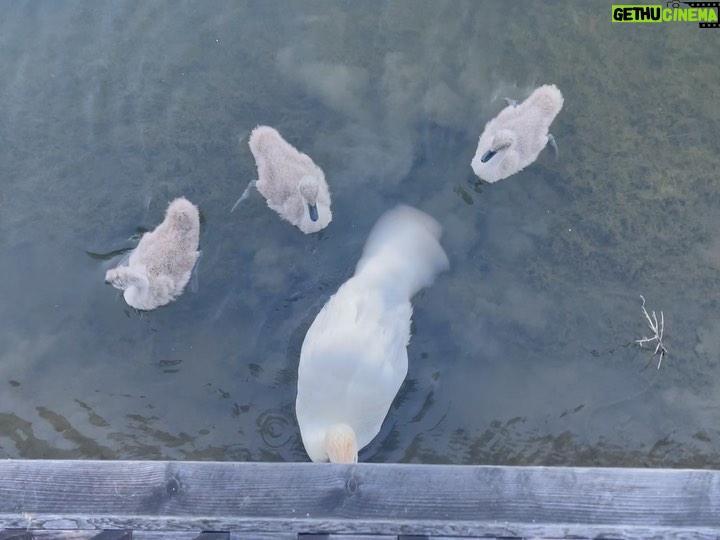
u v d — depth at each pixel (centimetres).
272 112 419
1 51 424
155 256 394
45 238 411
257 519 337
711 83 420
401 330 383
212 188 414
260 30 425
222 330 404
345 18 425
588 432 392
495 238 408
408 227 401
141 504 339
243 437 393
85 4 427
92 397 398
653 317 402
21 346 403
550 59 422
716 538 335
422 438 392
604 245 408
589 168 413
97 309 406
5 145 418
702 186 412
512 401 395
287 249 409
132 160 416
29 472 341
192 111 420
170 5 427
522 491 338
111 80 422
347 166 414
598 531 335
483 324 401
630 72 421
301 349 396
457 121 417
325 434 375
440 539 338
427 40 423
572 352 400
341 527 337
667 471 339
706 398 395
